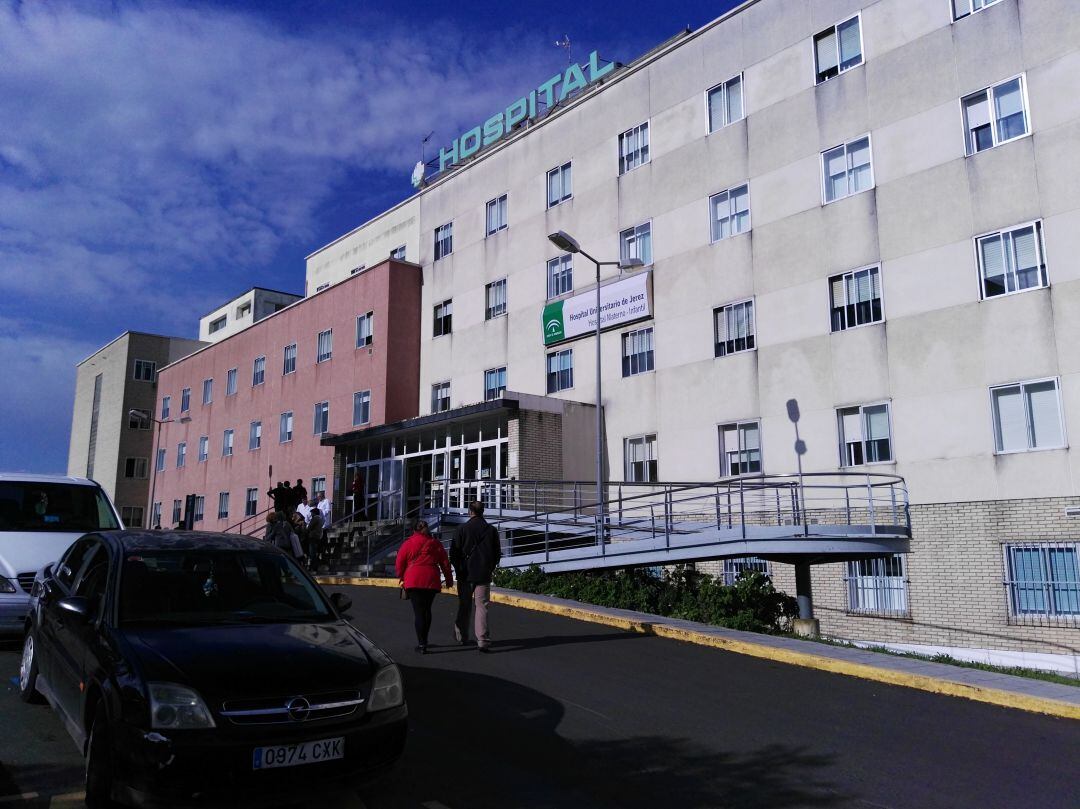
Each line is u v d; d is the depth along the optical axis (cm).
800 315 2056
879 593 1820
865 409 1916
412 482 2914
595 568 1712
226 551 647
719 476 2183
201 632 540
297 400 3697
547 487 2383
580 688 840
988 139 1794
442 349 3138
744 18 2288
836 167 2047
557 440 2434
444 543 2120
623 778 586
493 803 532
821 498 1923
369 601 1572
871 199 1956
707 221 2300
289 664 506
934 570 1744
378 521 2519
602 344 2541
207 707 466
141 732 459
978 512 1700
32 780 547
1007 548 1656
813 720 742
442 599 1593
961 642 1684
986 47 1809
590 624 1262
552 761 618
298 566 667
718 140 2305
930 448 1788
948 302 1802
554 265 2755
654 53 2542
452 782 569
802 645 1039
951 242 1812
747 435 2138
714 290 2255
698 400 2252
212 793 454
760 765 619
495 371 2923
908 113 1917
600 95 2673
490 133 3391
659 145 2464
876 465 1870
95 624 562
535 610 1417
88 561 671
